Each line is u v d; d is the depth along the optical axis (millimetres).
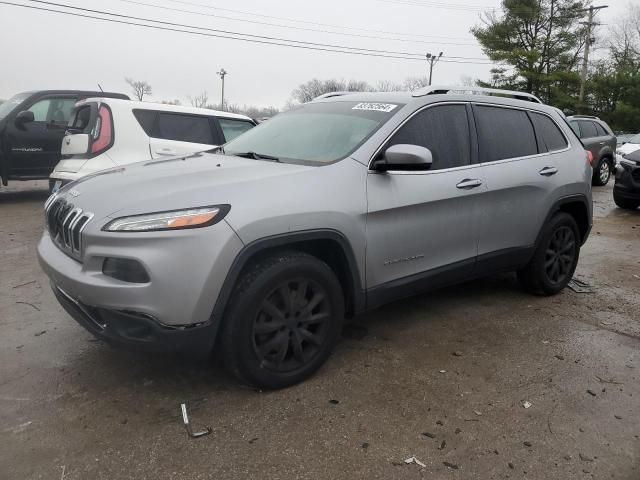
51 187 7242
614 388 3346
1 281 5055
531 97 4988
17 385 3168
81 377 3275
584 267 6238
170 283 2688
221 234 2781
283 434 2762
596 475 2539
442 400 3135
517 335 4109
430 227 3801
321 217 3143
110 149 6715
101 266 2793
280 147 3871
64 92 9453
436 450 2680
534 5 38281
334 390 3201
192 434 2732
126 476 2436
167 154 7102
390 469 2533
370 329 4129
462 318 4422
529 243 4656
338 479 2457
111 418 2859
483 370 3518
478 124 4273
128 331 2803
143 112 7059
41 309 4367
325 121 3988
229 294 2854
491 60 39625
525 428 2887
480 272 4336
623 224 9078
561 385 3357
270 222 2932
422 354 3721
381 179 3506
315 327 3312
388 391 3211
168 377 3285
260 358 3055
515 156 4520
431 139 3896
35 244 6457
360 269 3428
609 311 4719
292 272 3068
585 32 39625
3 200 9812
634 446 2766
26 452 2576
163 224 2711
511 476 2516
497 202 4266
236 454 2600
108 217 2803
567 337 4105
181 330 2764
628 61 52844
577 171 5027
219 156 3867
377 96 4156
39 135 9156
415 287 3832
